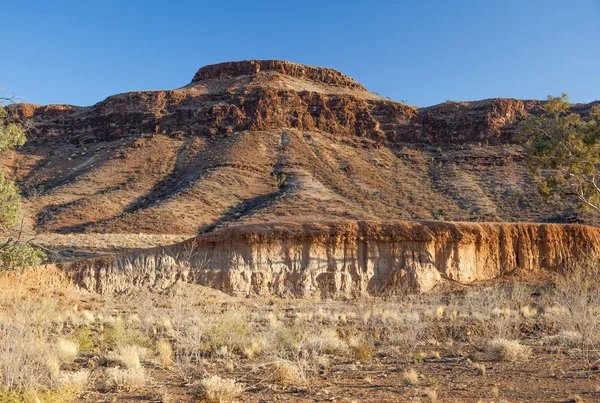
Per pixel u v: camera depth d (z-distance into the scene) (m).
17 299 12.34
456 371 13.27
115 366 13.89
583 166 47.38
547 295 25.61
